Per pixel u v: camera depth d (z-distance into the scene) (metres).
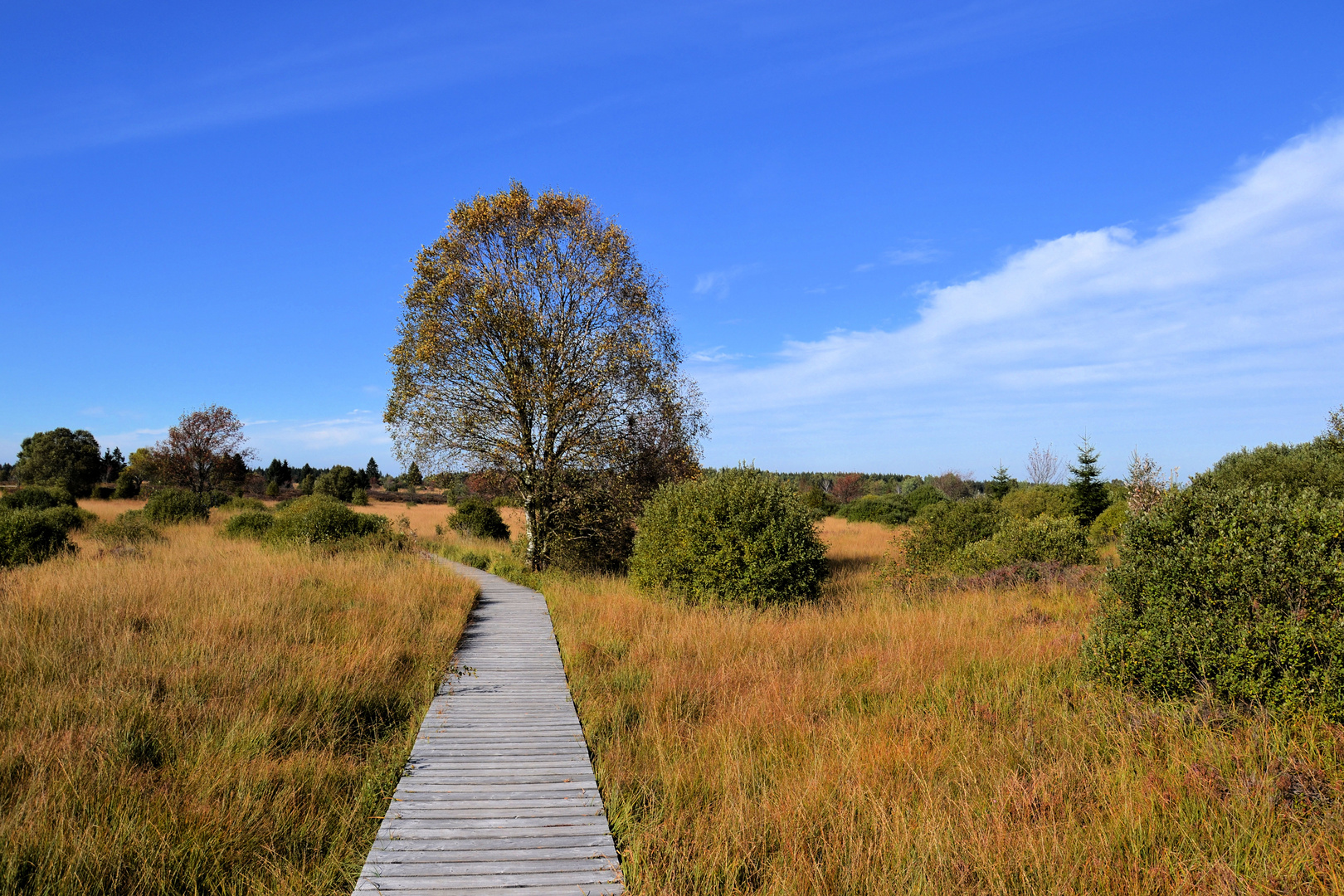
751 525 12.68
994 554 13.87
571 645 9.98
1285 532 5.91
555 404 18.70
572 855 4.35
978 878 3.89
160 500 28.72
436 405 18.80
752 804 4.84
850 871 3.98
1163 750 5.26
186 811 4.61
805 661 8.48
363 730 6.52
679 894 3.79
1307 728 5.08
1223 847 4.05
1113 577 6.89
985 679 7.23
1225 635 5.80
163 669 7.18
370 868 4.17
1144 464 16.62
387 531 20.50
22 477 56.91
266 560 15.09
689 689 7.62
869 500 40.78
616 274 19.20
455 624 10.91
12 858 3.92
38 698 6.17
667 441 20.31
